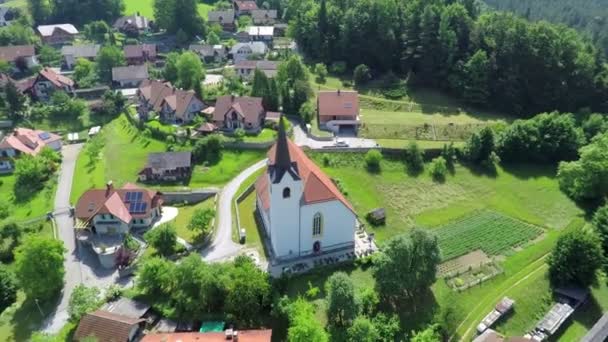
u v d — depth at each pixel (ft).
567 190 351.25
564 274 249.96
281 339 216.95
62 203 339.77
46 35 650.84
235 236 287.28
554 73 479.00
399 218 313.12
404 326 226.79
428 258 227.61
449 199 339.16
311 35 572.92
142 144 402.93
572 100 474.49
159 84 462.19
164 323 222.69
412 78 510.58
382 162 368.48
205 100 448.65
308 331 193.16
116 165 378.73
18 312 246.68
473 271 265.75
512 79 476.13
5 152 391.24
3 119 462.19
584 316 242.78
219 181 349.61
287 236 258.98
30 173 361.30
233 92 468.75
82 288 236.43
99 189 311.06
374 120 424.87
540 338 226.79
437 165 361.51
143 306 229.45
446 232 302.45
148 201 306.35
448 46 500.74
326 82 516.73
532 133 390.21
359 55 546.26
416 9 530.68
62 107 476.95
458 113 460.96
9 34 610.65
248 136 393.09
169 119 427.74
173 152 360.28
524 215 325.62
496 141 391.65
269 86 434.30
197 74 498.28
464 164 377.71
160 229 274.16
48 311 244.83
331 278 216.54
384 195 337.72
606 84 472.03
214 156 372.38
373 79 525.34
